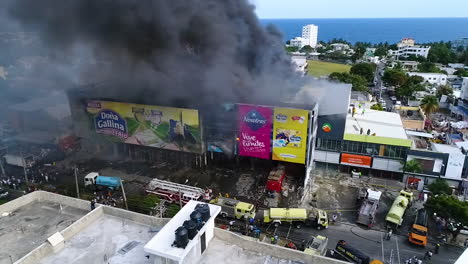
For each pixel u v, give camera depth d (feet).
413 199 111.24
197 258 44.98
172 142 132.36
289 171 126.52
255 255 46.78
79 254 47.19
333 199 111.65
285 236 92.58
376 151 122.31
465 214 85.61
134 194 113.29
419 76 289.53
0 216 59.72
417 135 149.89
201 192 108.27
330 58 471.21
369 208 99.81
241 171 131.75
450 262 82.43
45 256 46.83
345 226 97.45
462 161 112.78
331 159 128.67
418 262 80.07
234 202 100.58
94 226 53.67
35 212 61.31
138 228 53.11
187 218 46.26
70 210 61.82
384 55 492.13
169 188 110.73
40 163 139.03
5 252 50.93
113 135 142.31
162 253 39.29
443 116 215.92
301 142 113.70
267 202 109.81
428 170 117.70
